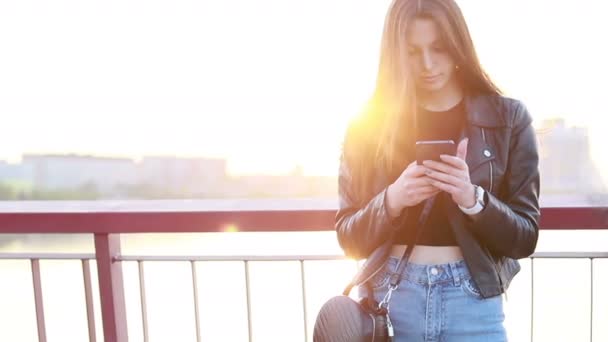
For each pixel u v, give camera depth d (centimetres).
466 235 151
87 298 221
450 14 150
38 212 214
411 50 153
